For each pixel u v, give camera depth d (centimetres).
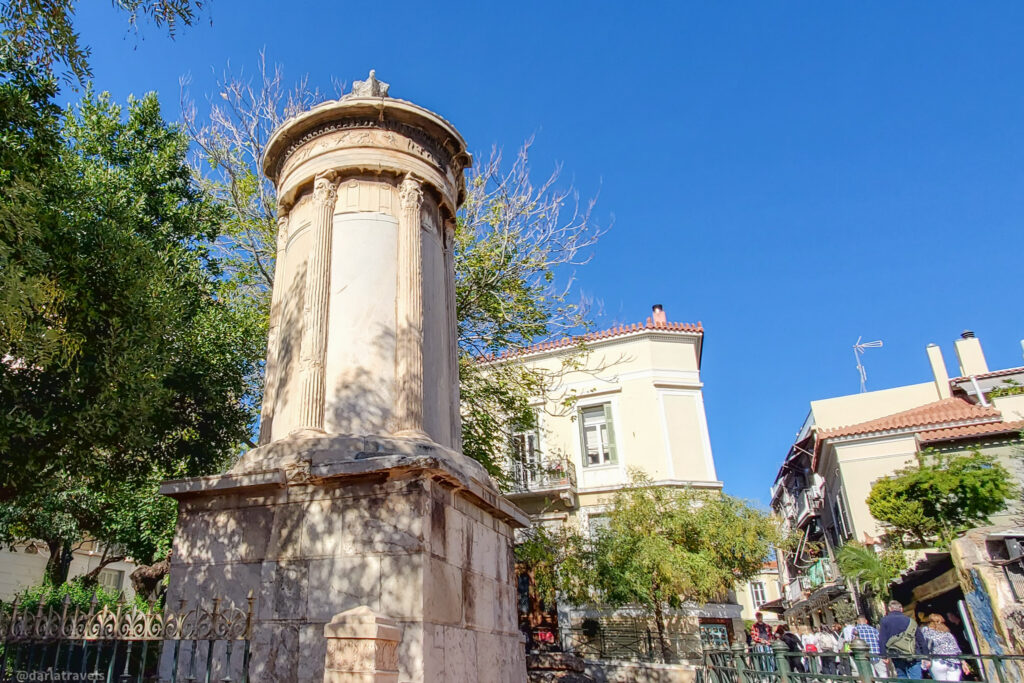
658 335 2558
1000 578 1162
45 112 855
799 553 2966
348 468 651
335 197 884
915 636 898
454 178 1017
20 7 707
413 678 567
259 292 1543
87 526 1730
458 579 679
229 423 1365
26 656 536
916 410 2323
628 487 2141
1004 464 1880
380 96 948
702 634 2091
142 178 1433
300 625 616
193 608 652
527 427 1552
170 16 746
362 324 809
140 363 940
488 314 1516
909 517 1695
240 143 1592
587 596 1842
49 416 845
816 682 643
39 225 806
